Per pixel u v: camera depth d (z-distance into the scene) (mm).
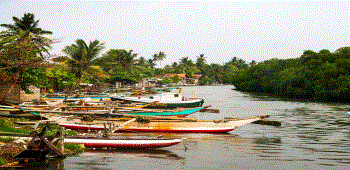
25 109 18094
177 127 16156
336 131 17641
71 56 47812
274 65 69938
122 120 15711
